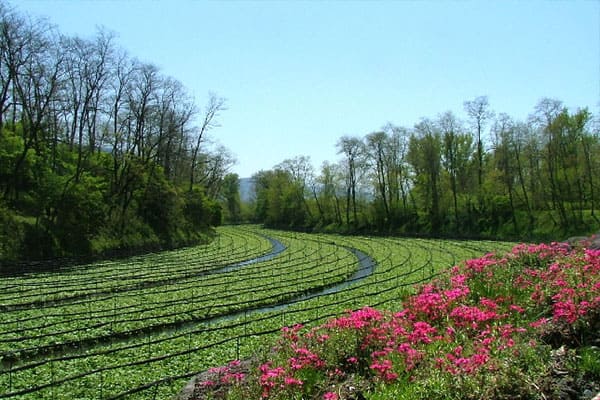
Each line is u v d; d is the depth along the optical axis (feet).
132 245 197.06
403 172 333.83
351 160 350.84
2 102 169.58
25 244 153.58
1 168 169.37
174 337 70.74
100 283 122.11
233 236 308.60
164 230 229.66
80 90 195.83
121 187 222.28
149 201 228.63
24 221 161.38
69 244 167.43
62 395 48.65
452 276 52.54
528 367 28.17
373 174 338.54
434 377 27.27
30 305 100.27
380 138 331.98
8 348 68.28
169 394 48.34
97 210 187.32
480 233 272.72
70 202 172.76
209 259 176.55
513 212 265.95
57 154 207.51
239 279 129.80
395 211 332.60
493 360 27.58
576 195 247.29
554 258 53.72
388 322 37.22
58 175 180.24
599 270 42.01
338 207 371.56
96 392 49.49
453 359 28.91
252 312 95.20
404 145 332.19
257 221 492.13
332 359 33.58
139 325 81.15
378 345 34.09
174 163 305.53
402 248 218.38
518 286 45.01
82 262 160.66
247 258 181.47
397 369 30.35
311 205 402.31
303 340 35.91
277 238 299.38
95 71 195.62
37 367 57.88
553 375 28.40
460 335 34.55
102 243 180.75
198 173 353.31
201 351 63.72
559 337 33.47
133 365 57.77
